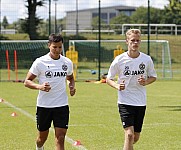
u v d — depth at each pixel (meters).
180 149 9.53
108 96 20.08
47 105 7.63
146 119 13.56
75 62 29.48
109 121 13.19
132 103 7.78
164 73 33.59
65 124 7.59
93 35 47.91
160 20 58.47
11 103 17.59
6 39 45.28
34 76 7.69
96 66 41.00
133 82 7.82
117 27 54.41
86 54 42.81
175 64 40.75
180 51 41.91
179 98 19.36
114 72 7.92
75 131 11.59
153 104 17.27
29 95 20.50
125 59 7.83
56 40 7.61
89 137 10.81
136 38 7.76
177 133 11.34
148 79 7.90
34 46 40.62
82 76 32.69
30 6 41.94
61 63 7.72
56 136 7.59
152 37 44.09
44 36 41.66
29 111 15.36
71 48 30.06
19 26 47.34
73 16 67.19
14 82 28.16
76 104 17.20
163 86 25.45
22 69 39.28
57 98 7.64
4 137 10.83
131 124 7.69
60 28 42.12
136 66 7.80
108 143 10.12
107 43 43.91
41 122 7.75
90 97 19.66
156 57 41.22
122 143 10.12
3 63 39.66
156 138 10.70
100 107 16.34
